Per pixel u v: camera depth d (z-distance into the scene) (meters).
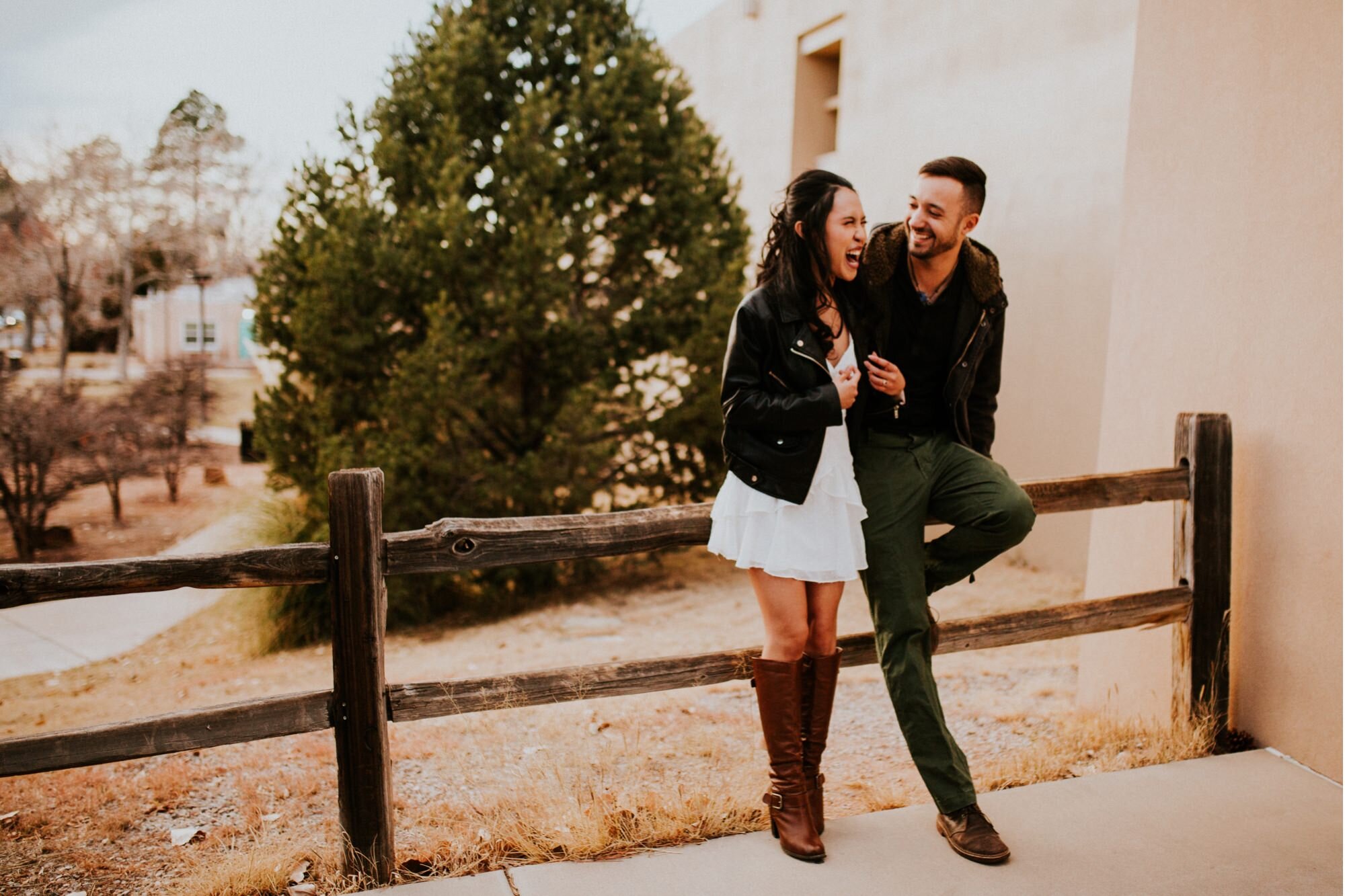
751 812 2.66
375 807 2.36
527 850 2.47
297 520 7.53
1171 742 3.17
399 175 7.78
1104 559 3.84
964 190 2.35
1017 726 3.79
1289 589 3.03
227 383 28.19
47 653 7.41
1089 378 6.73
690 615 6.73
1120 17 6.38
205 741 2.24
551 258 7.41
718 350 7.73
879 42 8.66
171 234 26.47
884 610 2.52
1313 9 2.90
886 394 2.39
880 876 2.35
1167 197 3.48
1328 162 2.87
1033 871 2.38
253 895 2.37
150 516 14.42
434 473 7.07
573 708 4.15
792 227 2.31
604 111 7.85
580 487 7.37
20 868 2.67
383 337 7.43
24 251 24.62
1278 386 3.05
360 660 2.31
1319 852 2.48
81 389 16.53
